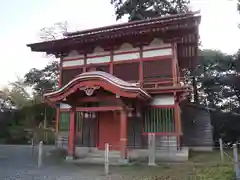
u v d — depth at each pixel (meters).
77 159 14.41
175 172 9.88
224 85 28.80
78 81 14.20
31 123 33.22
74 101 15.11
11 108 35.53
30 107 34.69
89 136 17.53
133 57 17.66
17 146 21.06
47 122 34.44
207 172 9.31
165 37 16.88
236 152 7.77
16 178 9.18
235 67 27.94
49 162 13.59
